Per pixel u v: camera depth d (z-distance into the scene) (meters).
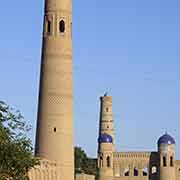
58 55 90.88
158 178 166.50
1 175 44.84
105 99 170.25
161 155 165.75
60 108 89.75
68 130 90.12
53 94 90.00
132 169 172.38
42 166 81.19
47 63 90.94
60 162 88.81
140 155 171.75
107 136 166.62
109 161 166.00
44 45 91.62
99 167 166.00
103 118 170.25
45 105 90.00
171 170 164.50
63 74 90.56
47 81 90.44
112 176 165.75
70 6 93.31
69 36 92.25
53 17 91.69
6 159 45.72
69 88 91.06
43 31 92.25
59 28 91.50
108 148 166.00
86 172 198.38
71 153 90.38
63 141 89.31
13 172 46.19
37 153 89.75
